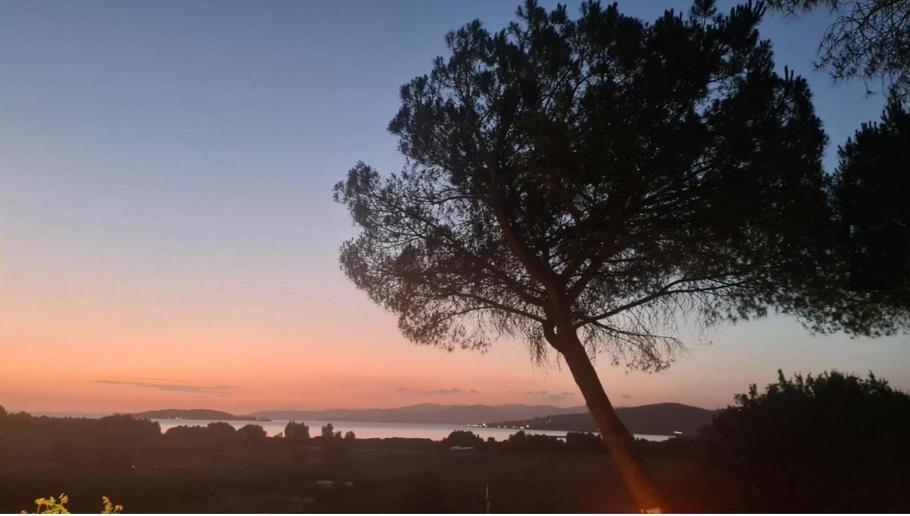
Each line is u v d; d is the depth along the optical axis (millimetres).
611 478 22547
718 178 12234
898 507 12539
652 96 12203
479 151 13555
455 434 48812
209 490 22359
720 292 14008
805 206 12188
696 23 12945
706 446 16266
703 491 14227
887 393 15469
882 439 14211
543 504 17297
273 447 44844
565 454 34250
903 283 13164
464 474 26219
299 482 25172
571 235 13508
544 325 14680
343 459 31594
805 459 14406
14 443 37875
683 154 11703
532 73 12992
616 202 12523
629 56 12500
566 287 14422
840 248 13062
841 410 14969
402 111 14758
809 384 16219
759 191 12023
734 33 12461
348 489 23078
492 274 14922
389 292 15680
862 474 13688
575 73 12992
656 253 12641
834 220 13000
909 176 12117
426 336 15992
